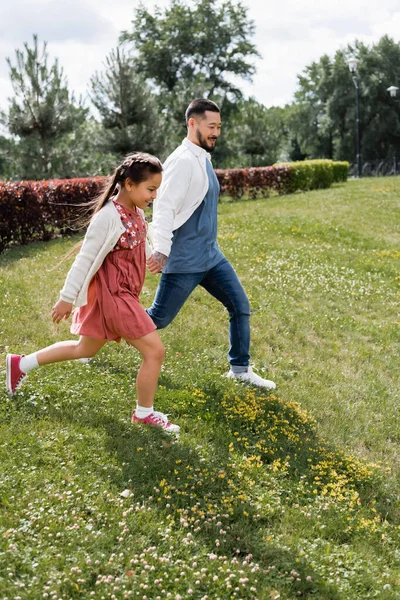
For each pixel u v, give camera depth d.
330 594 3.17
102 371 5.35
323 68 58.50
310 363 6.57
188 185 4.90
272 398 5.31
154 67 52.12
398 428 5.38
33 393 4.69
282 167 21.81
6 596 2.78
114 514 3.41
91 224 4.03
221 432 4.64
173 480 3.86
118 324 4.12
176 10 52.41
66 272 8.75
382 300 9.20
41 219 11.80
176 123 34.41
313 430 5.06
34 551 3.05
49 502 3.42
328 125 58.06
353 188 22.62
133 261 4.19
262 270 9.82
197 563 3.19
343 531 3.74
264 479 4.13
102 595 2.87
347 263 11.07
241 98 54.53
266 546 3.43
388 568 3.48
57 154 20.89
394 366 6.86
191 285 5.14
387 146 58.84
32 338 6.02
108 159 22.94
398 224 15.35
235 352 5.63
